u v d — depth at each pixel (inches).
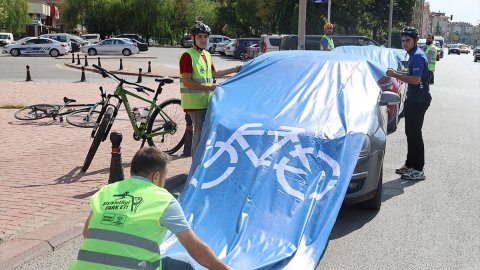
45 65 1254.9
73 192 264.8
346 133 226.2
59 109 464.1
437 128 494.6
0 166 313.7
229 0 2787.9
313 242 180.9
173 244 161.8
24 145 370.6
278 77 262.4
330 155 215.0
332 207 195.2
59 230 215.0
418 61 295.6
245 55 1684.3
